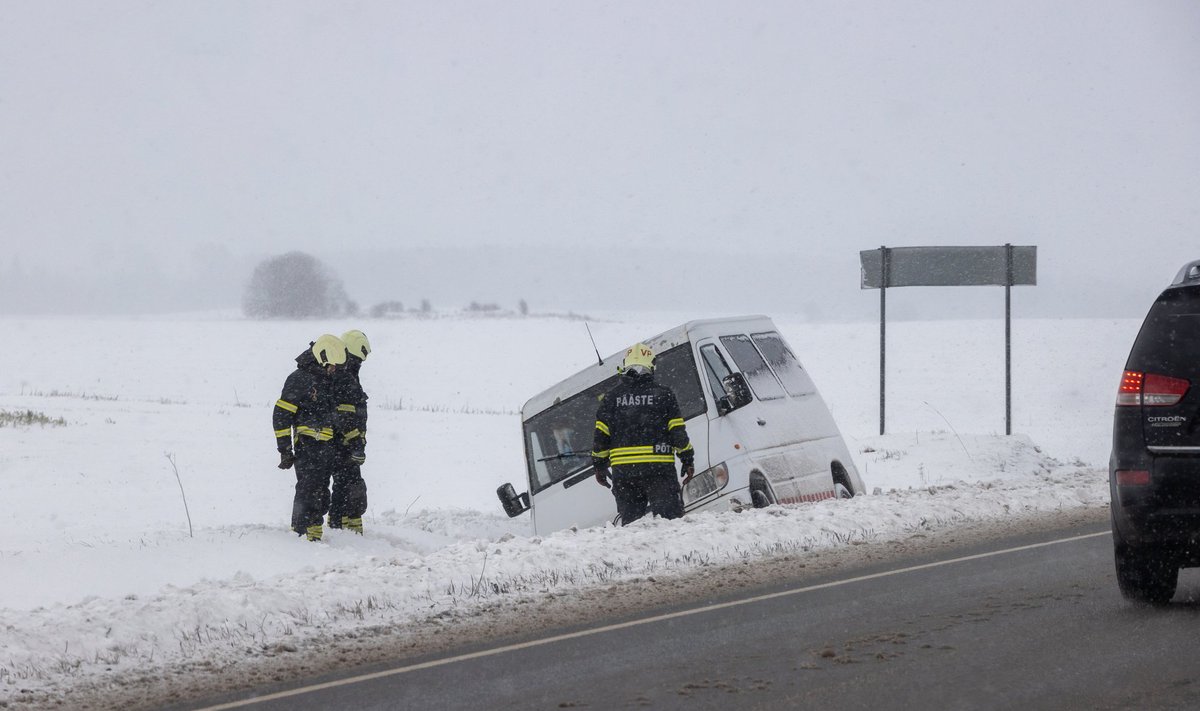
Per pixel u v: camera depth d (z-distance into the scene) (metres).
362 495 30.09
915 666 14.26
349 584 21.00
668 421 27.64
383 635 18.12
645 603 19.97
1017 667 13.99
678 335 29.61
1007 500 32.59
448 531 33.47
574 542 24.77
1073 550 23.66
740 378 28.81
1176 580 17.50
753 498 28.50
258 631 18.48
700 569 23.12
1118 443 17.00
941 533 27.58
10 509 35.78
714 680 14.05
